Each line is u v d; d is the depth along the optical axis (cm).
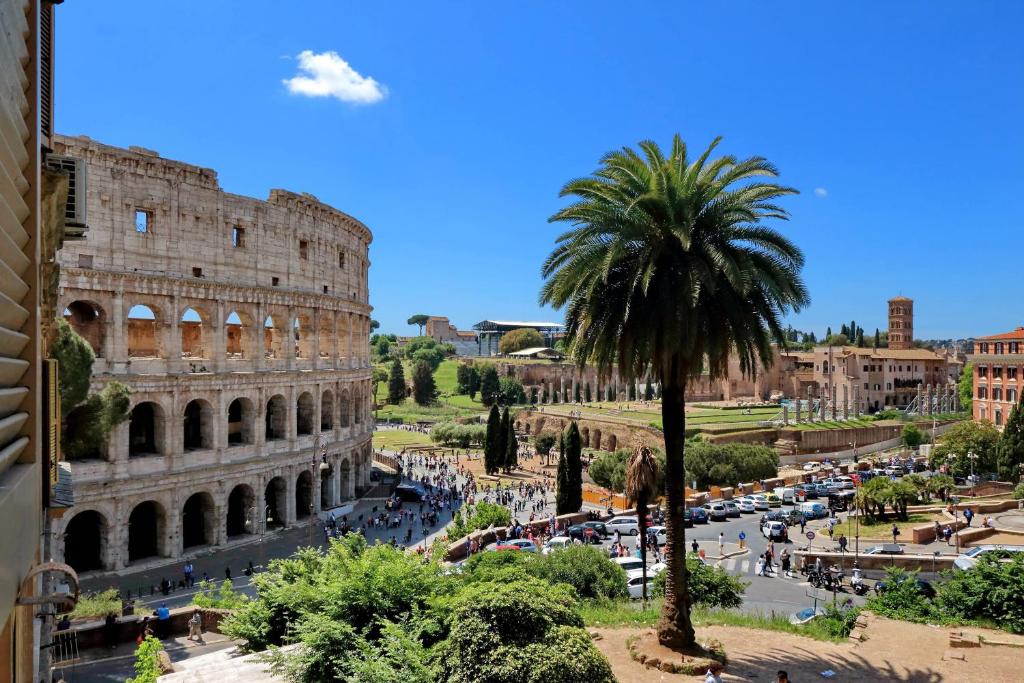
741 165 2919
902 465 11825
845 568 5850
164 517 6675
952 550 6241
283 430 8188
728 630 3372
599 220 2945
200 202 7175
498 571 2991
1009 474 9475
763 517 8162
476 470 13262
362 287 10525
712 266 2844
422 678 2016
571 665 1991
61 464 2630
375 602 2477
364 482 10331
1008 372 13212
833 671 2794
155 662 2639
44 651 2281
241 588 5841
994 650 3034
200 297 7062
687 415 16800
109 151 6341
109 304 6347
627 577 4638
